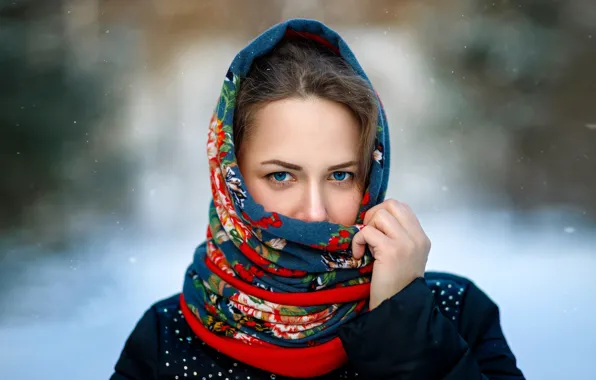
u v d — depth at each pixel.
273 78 1.77
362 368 1.71
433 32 12.98
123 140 10.52
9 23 9.80
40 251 8.01
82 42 10.30
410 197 11.23
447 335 1.73
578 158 11.83
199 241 8.50
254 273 1.82
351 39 13.34
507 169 12.05
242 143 1.81
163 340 1.92
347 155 1.77
